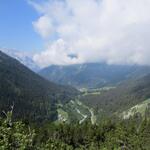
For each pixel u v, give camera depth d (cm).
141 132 15650
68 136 16575
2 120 2788
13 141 2741
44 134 15675
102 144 15362
